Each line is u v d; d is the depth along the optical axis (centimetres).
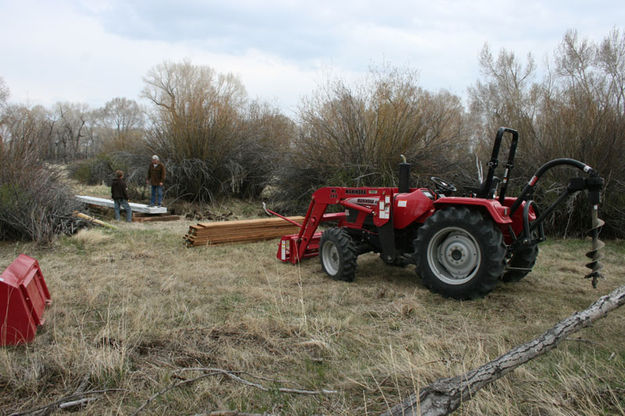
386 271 601
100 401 260
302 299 452
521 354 249
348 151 1066
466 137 1122
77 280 518
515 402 249
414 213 510
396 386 273
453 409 220
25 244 707
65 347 317
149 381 282
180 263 618
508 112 1059
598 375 284
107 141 2173
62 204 828
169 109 1312
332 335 358
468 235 459
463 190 1031
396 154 1025
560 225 888
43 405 254
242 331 364
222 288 491
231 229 770
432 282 477
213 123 1320
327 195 597
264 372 298
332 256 567
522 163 987
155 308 421
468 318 407
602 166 870
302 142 1148
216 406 256
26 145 809
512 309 437
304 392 269
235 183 1316
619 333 364
